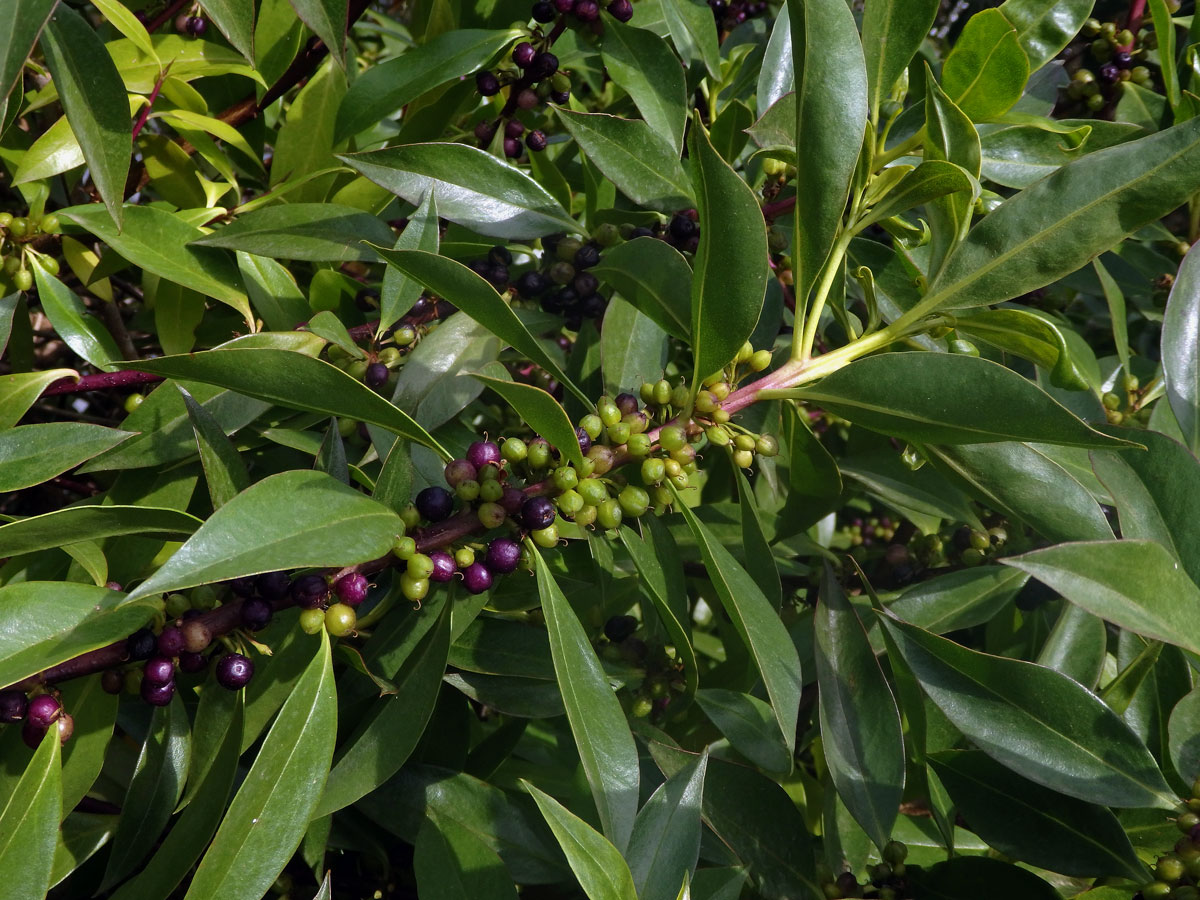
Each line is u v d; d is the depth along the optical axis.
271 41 0.37
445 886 0.25
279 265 0.33
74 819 0.27
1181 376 0.28
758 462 0.38
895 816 0.26
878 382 0.24
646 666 0.34
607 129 0.34
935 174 0.26
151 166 0.36
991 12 0.28
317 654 0.22
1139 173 0.24
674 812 0.24
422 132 0.39
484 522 0.23
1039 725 0.26
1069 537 0.27
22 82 0.31
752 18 0.49
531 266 0.47
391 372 0.31
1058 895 0.26
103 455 0.28
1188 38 0.43
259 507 0.20
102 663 0.22
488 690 0.28
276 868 0.21
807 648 0.36
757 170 0.39
